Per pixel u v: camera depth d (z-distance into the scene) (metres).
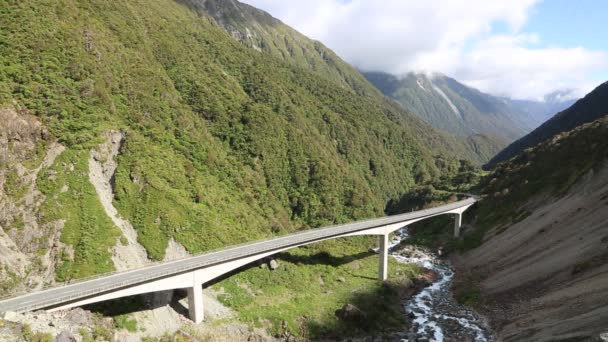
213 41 143.00
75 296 39.50
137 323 44.66
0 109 54.09
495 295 63.16
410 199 142.00
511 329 50.50
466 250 90.69
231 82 120.25
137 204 59.31
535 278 60.97
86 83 68.38
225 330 49.69
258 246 61.81
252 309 55.38
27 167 53.44
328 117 149.88
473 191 131.88
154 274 45.91
